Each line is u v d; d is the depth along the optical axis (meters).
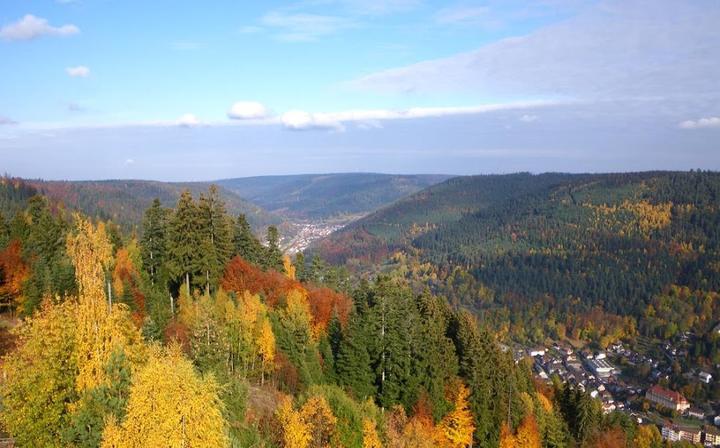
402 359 55.66
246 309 54.91
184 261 64.50
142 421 21.72
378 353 57.81
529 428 57.41
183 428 21.80
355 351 56.91
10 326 53.06
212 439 22.44
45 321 27.17
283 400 42.31
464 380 57.41
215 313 50.41
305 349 56.94
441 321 68.25
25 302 55.34
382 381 57.34
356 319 60.16
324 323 68.94
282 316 60.53
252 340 53.50
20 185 198.12
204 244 65.06
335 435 38.59
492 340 63.88
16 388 26.02
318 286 94.19
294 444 36.12
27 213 85.25
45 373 25.86
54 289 54.75
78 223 30.53
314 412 38.41
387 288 66.88
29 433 25.52
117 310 29.75
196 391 22.48
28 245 69.06
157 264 69.94
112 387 25.75
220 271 69.62
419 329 58.84
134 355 27.92
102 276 29.81
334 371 58.41
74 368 27.05
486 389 56.72
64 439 24.92
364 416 42.03
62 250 68.56
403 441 42.22
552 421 65.44
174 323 55.31
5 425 27.53
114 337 27.53
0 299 59.75
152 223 70.81
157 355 27.58
